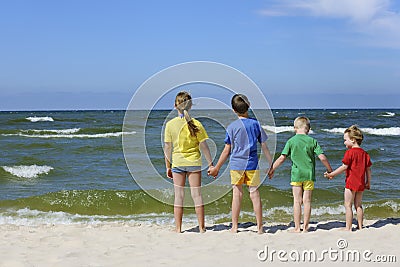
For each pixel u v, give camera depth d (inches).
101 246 199.5
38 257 180.4
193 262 171.2
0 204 314.0
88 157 578.6
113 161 543.5
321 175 451.8
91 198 319.9
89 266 167.6
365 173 236.5
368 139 914.7
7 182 418.3
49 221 280.5
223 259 174.6
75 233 227.3
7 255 183.2
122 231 233.6
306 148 226.1
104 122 1414.9
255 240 205.9
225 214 297.9
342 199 351.9
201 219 231.1
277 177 440.1
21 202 315.9
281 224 258.4
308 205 228.4
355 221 263.0
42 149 666.8
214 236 215.6
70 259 177.0
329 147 701.3
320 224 251.1
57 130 1013.8
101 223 270.5
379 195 369.7
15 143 732.7
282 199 334.3
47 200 315.9
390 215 302.2
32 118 1504.7
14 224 268.5
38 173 459.2
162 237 216.4
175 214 230.1
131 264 169.3
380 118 1808.6
